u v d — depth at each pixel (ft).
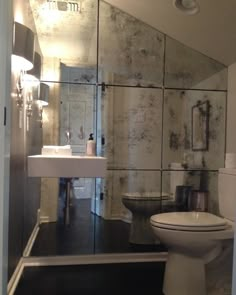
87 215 8.57
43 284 6.48
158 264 7.88
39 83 8.21
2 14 3.66
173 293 6.00
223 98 9.23
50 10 8.32
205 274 6.40
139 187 8.96
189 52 9.12
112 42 8.71
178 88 9.16
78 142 8.52
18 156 6.55
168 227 5.90
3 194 3.72
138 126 8.98
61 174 6.67
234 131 8.73
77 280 6.75
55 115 8.38
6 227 3.86
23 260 7.59
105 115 8.73
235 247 3.26
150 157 9.06
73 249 8.27
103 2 8.59
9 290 5.78
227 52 8.61
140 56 8.91
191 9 7.35
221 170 7.23
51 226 8.39
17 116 6.33
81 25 8.51
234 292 3.25
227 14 7.04
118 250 8.45
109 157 8.80
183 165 9.20
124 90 8.86
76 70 8.50
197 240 5.79
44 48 8.27
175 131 9.19
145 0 7.68
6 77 3.73
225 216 7.00
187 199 9.17
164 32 8.89
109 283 6.63
